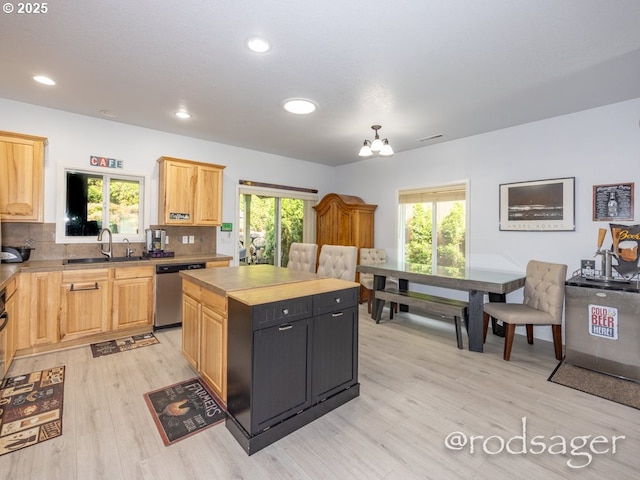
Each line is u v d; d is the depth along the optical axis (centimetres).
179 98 315
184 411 219
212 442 189
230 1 178
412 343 357
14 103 331
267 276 271
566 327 302
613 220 321
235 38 214
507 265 397
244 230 521
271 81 277
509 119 366
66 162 362
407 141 456
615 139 320
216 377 223
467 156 435
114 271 346
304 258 361
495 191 407
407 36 210
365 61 242
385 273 409
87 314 331
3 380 255
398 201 527
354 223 536
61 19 195
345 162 607
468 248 432
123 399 232
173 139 436
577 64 245
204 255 446
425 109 337
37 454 175
